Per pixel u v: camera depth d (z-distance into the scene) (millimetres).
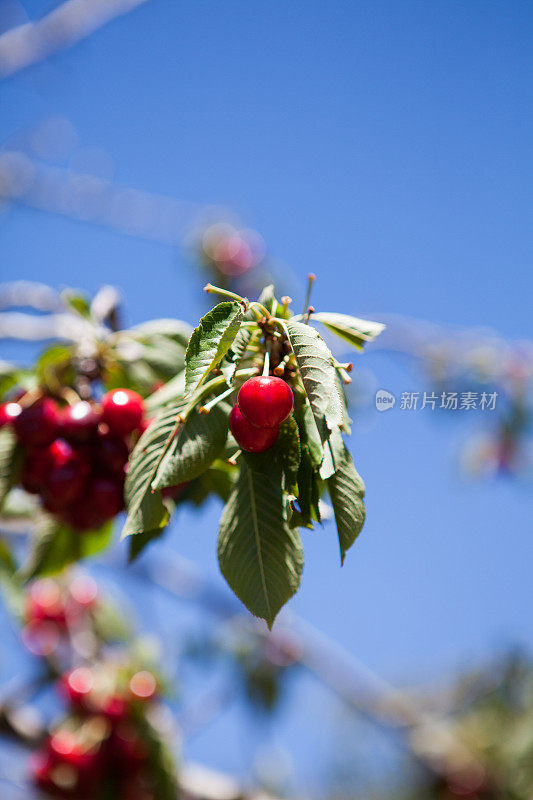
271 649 1855
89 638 1660
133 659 1547
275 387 859
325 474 858
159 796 1386
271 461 873
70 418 1017
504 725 2025
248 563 882
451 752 1975
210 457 905
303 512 875
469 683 2111
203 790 1429
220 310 866
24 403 1044
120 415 1011
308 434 872
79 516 1030
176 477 900
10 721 1418
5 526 1209
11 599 1677
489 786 1957
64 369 1070
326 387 859
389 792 2119
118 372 1076
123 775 1394
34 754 1418
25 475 1037
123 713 1424
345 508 867
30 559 1096
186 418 909
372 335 896
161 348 1081
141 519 908
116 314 1103
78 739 1396
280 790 1813
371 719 1922
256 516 887
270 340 890
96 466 1027
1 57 1838
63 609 1700
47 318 1232
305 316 899
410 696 2100
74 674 1493
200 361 858
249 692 1814
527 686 2072
